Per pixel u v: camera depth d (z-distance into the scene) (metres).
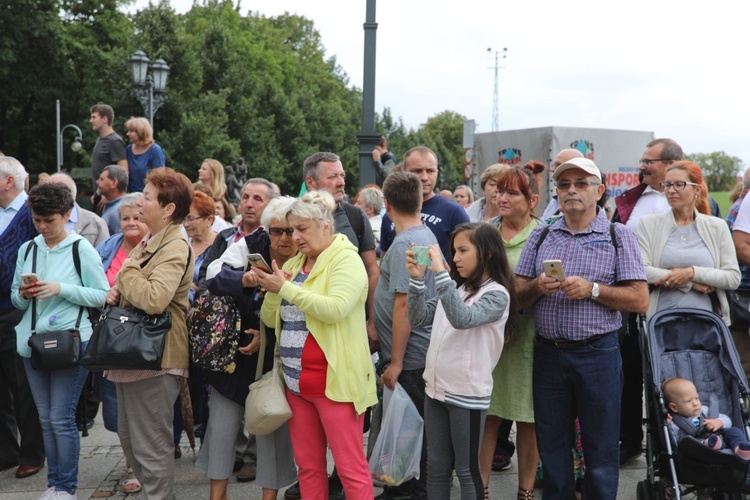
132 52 31.08
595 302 3.71
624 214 5.39
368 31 10.60
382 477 3.88
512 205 4.29
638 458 5.27
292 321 3.69
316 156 4.71
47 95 30.44
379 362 4.38
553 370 3.84
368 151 10.68
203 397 5.14
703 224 4.48
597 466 3.74
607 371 3.73
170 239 3.96
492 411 4.20
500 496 4.59
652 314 4.52
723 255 4.44
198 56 36.34
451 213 4.94
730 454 3.64
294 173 40.75
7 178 4.89
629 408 5.09
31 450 4.98
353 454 3.65
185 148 31.23
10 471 5.08
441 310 3.73
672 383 4.04
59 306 4.31
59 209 4.30
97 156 8.59
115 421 4.96
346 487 3.65
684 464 3.79
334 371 3.56
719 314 4.54
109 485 4.76
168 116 31.84
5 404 5.06
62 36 29.95
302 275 3.75
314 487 3.80
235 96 36.88
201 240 5.34
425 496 4.25
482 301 3.57
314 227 3.64
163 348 3.81
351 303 3.57
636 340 5.03
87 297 4.29
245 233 4.79
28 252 4.39
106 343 3.69
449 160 66.69
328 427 3.63
